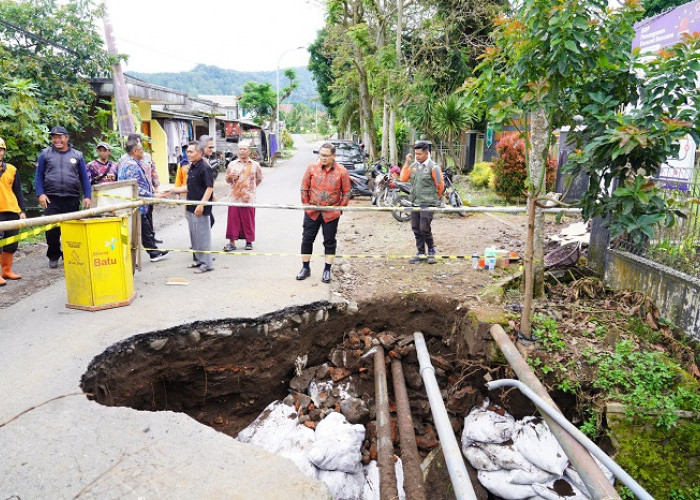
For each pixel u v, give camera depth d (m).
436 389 4.72
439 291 6.07
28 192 10.55
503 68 4.98
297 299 5.81
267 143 29.47
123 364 4.72
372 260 7.59
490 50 4.79
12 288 6.30
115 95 10.77
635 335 4.96
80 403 3.68
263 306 5.58
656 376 4.33
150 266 7.23
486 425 4.78
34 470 2.96
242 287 6.26
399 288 6.21
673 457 3.97
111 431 3.36
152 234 7.46
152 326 5.00
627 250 5.87
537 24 4.09
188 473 2.97
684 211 5.03
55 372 4.11
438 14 18.88
